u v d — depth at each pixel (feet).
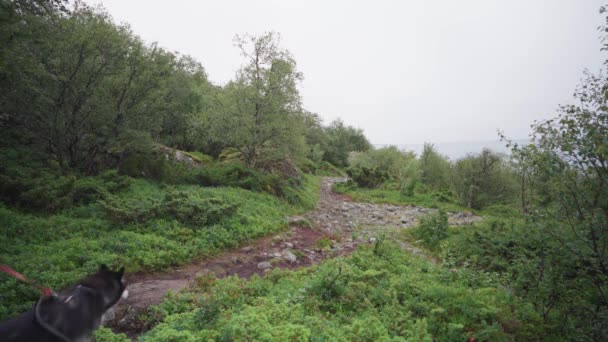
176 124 78.64
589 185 16.11
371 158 152.66
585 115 16.31
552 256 18.76
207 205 38.14
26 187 31.40
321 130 194.49
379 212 67.05
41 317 7.52
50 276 19.12
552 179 17.51
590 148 15.65
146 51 49.39
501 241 31.65
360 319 17.39
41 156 41.24
